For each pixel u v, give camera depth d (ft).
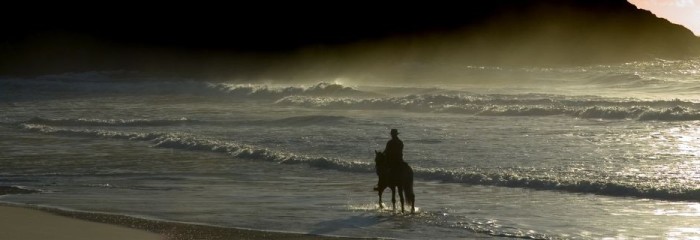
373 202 49.49
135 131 91.09
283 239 39.32
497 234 40.40
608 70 202.69
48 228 40.57
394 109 116.26
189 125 95.45
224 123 96.12
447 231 41.16
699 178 54.13
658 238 39.11
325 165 63.57
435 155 66.39
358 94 140.46
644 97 127.13
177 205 48.39
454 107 110.52
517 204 48.14
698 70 203.41
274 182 57.36
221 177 59.93
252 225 42.57
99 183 57.67
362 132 83.15
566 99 120.57
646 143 72.90
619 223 42.55
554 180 53.83
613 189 51.11
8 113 114.93
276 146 74.13
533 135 79.71
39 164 67.21
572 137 77.87
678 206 46.70
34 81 178.81
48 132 91.09
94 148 77.46
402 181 46.11
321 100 125.39
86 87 161.89
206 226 42.11
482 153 67.21
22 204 48.62
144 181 58.44
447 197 50.80
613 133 81.20
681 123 90.48
